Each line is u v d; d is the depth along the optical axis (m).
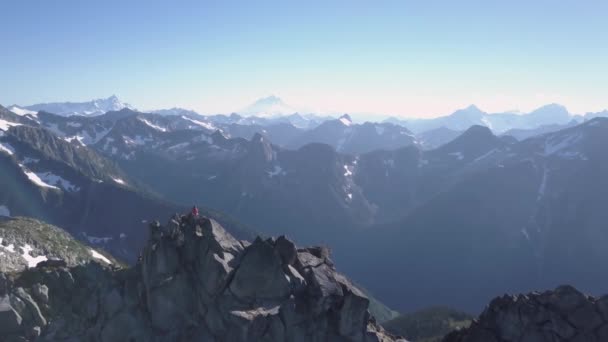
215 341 48.53
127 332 51.44
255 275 50.19
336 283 51.66
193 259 53.66
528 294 55.31
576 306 52.47
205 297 50.91
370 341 49.03
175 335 50.50
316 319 48.97
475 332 54.38
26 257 114.94
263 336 47.53
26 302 53.84
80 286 59.06
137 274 56.34
